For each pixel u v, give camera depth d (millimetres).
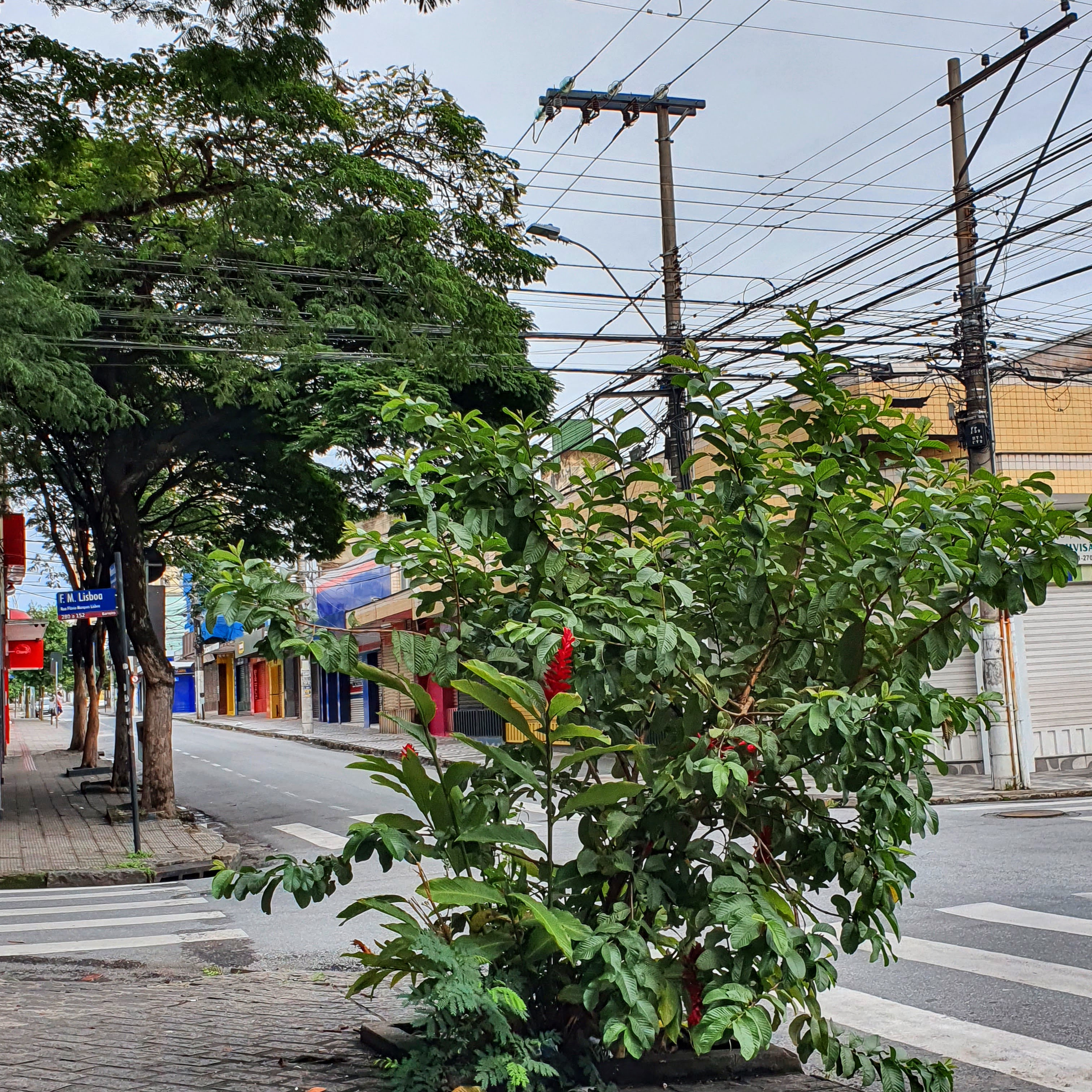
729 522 4199
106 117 13258
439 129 15164
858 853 4164
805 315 4250
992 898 9375
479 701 4055
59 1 9992
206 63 10539
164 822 18484
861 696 4137
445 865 4203
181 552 23984
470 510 4176
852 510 4199
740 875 3988
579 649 4086
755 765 4086
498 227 15938
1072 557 4039
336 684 50500
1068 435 22516
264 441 19312
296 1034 5168
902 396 21516
